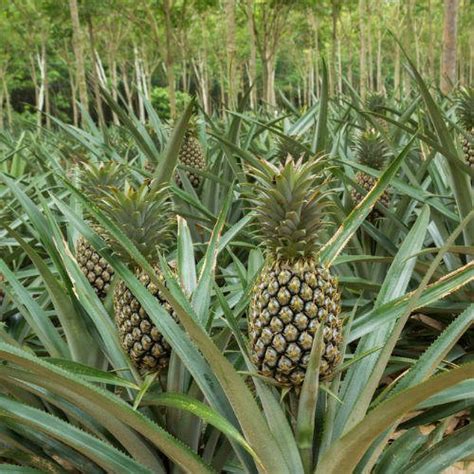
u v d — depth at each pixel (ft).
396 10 103.04
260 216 7.85
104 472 9.21
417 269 14.24
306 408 7.68
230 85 40.86
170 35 44.42
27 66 121.29
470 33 114.93
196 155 21.42
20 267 17.78
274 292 7.45
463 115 16.49
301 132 20.65
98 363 10.12
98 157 22.00
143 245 8.80
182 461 7.61
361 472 7.94
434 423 13.16
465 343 15.05
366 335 8.93
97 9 68.59
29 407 8.15
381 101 26.37
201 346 6.68
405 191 14.37
